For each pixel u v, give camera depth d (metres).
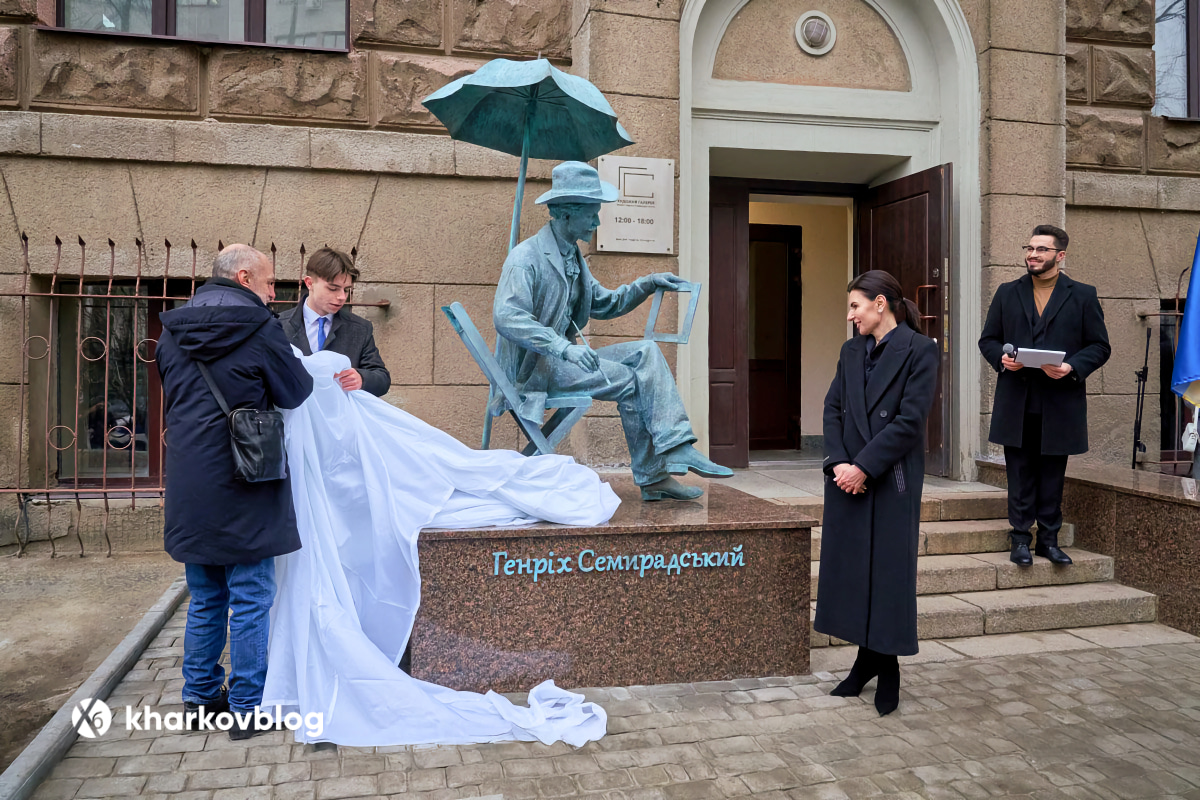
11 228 5.46
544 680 3.50
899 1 6.75
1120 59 7.00
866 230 7.60
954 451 6.56
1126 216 7.05
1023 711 3.47
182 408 3.01
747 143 6.58
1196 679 3.85
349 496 3.41
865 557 3.40
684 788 2.80
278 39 5.93
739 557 3.68
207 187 5.64
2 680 3.61
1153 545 4.75
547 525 3.51
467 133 4.27
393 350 5.88
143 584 4.89
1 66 5.36
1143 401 6.82
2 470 5.50
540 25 6.04
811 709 3.45
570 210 3.83
